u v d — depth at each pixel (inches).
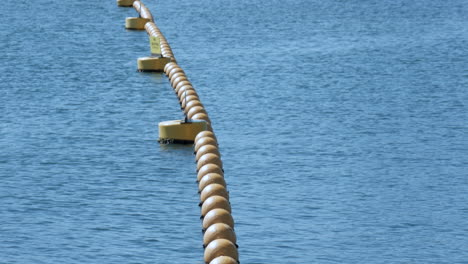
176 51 4116.6
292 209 1925.4
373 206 1955.0
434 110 2891.2
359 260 1653.5
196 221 1841.8
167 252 1674.5
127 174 2186.3
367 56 3949.3
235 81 3400.6
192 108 2588.6
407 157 2351.1
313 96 3120.1
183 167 2234.3
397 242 1744.6
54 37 4515.3
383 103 3002.0
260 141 2512.3
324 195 2026.3
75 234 1769.2
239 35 4611.2
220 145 2465.6
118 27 4854.8
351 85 3309.5
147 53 4010.8
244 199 1990.7
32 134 2586.1
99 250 1684.3
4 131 2623.0
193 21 5137.8
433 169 2244.1
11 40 4429.1
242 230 1790.1
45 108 2925.7
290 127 2674.7
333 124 2714.1
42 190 2062.0
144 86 3260.3
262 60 3848.4
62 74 3521.2
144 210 1914.4
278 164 2279.8
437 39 4451.3
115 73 3531.0
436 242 1748.3
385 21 5162.4
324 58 3895.2
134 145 2455.7
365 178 2162.9
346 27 4921.3
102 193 2038.6
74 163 2289.6
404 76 3484.3
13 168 2247.8
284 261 1638.8
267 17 5305.1
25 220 1854.1
